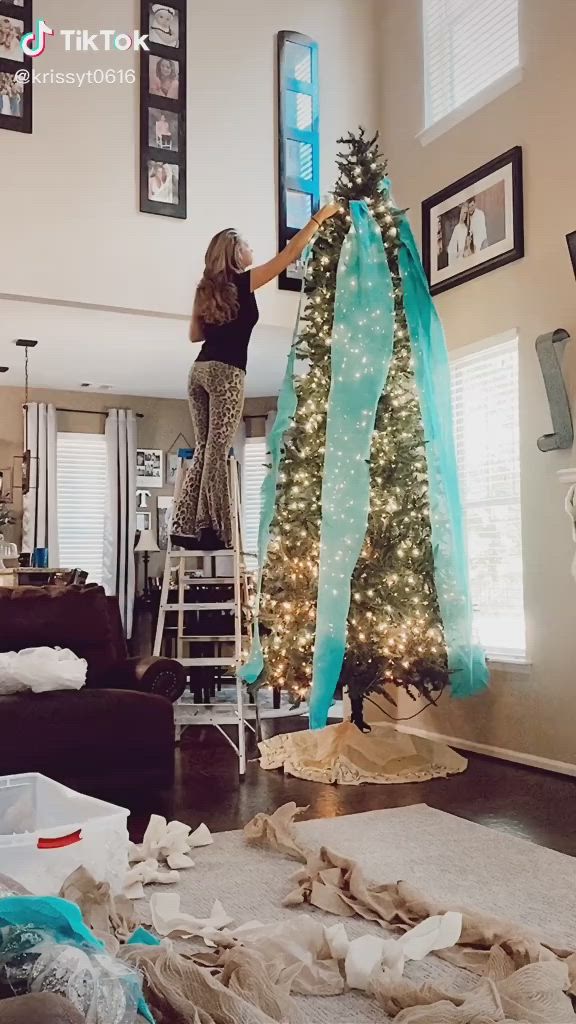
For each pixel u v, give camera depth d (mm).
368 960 2021
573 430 4457
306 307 4926
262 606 4859
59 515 8898
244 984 1807
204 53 5770
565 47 4609
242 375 4902
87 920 2100
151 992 1624
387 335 4578
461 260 5309
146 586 9000
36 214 5223
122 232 5430
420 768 4441
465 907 2316
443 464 4695
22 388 8789
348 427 4469
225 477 4875
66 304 5348
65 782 3799
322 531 4387
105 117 5457
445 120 5523
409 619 4453
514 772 4500
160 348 7012
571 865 2932
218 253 4840
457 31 5586
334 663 4305
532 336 4762
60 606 4480
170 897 2457
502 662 4848
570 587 4461
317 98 6016
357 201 4766
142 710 3949
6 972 1154
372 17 6309
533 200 4797
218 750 5090
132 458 9039
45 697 3869
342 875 2646
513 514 5000
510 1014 1763
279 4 6016
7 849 2195
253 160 5836
